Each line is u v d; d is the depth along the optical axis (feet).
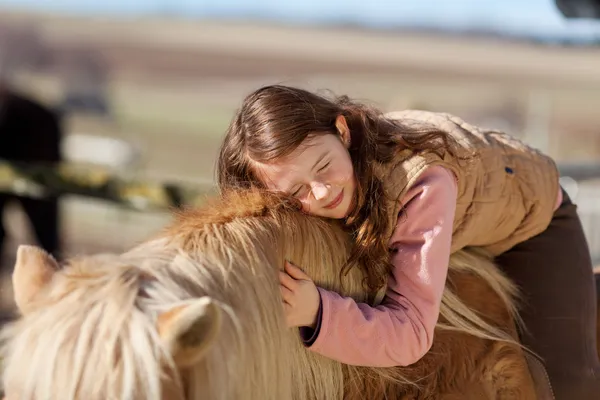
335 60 119.34
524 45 157.99
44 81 84.84
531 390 7.36
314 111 6.50
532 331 7.98
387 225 6.63
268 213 6.49
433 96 78.48
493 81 95.09
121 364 4.92
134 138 58.49
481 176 7.54
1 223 25.49
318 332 6.26
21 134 26.63
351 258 6.63
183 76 104.06
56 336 5.07
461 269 7.68
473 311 7.47
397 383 6.86
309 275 6.55
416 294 6.56
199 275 5.74
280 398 5.99
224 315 5.54
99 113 71.00
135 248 6.20
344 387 6.74
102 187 17.80
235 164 6.74
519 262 8.14
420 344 6.46
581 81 98.02
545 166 8.23
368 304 6.84
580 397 7.81
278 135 6.31
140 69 107.65
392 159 6.86
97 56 107.86
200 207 6.64
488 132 8.13
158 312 5.17
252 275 5.98
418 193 6.70
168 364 4.92
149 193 17.63
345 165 6.49
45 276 5.70
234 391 5.38
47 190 18.03
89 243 30.76
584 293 8.09
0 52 91.91
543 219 8.03
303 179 6.39
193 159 50.42
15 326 5.46
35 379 5.00
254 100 6.64
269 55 125.90
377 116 7.16
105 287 5.31
